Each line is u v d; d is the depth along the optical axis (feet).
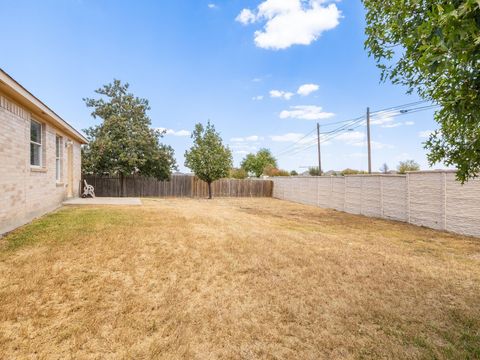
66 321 9.25
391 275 14.58
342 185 47.32
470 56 5.01
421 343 8.86
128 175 63.41
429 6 6.28
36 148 25.62
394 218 36.11
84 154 58.70
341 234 26.04
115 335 8.73
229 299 11.51
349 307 11.07
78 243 16.71
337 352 8.39
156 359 7.79
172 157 68.33
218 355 8.11
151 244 17.69
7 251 15.01
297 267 15.42
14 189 19.70
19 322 9.06
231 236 21.48
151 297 11.32
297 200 65.72
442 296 12.29
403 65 8.77
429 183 30.73
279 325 9.77
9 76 16.61
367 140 57.93
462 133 7.65
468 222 26.22
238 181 82.07
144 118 63.21
